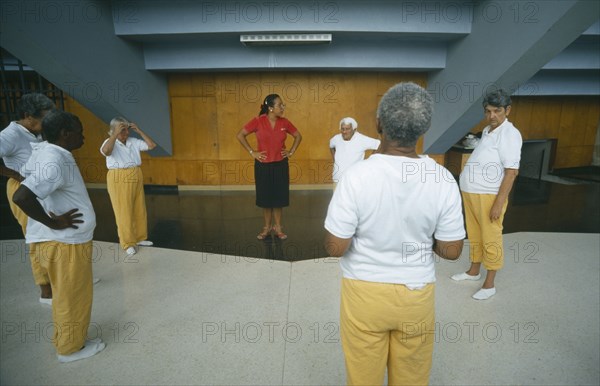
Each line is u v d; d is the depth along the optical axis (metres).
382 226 1.20
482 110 4.89
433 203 1.20
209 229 4.53
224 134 6.31
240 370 2.04
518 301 2.71
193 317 2.54
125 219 3.57
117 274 3.21
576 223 4.66
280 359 2.12
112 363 2.09
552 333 2.33
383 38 5.13
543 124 7.71
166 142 6.13
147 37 4.74
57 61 3.82
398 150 1.22
